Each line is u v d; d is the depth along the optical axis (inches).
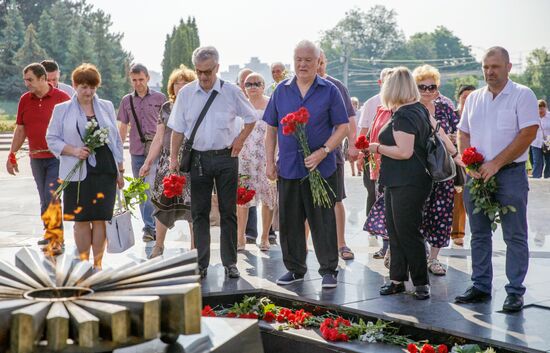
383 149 223.9
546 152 747.4
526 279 255.3
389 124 226.1
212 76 256.7
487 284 225.5
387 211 231.3
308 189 246.8
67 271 140.8
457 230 325.1
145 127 357.7
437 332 198.1
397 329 205.8
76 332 114.9
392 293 234.7
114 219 273.0
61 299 123.8
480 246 225.0
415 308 217.5
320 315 226.7
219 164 259.0
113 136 268.2
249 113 259.9
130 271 138.3
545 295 231.3
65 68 2898.6
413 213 223.9
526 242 216.4
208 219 262.8
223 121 257.6
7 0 3120.1
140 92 357.1
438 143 223.6
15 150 324.5
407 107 223.5
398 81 223.3
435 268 265.1
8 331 115.1
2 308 115.5
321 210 245.3
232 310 232.5
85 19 3383.4
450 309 216.2
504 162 213.2
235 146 260.2
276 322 219.5
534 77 4042.8
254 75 319.9
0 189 584.7
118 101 2938.0
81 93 263.4
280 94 252.4
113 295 125.3
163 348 127.1
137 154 359.9
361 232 388.5
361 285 248.1
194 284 124.0
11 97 2780.5
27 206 477.4
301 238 252.4
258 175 313.1
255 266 282.8
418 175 222.5
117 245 273.3
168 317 122.1
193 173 260.7
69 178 261.6
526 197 217.3
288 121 236.7
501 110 216.8
